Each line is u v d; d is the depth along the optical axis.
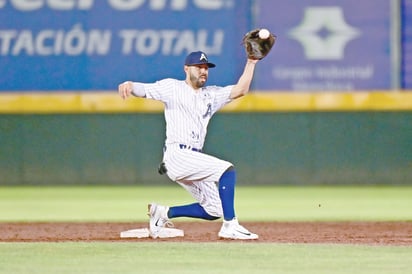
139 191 56.56
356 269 24.30
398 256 26.88
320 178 59.66
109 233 33.78
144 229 32.31
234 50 58.34
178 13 58.44
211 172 29.92
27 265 25.11
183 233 32.53
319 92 58.91
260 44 30.03
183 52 58.53
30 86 58.97
